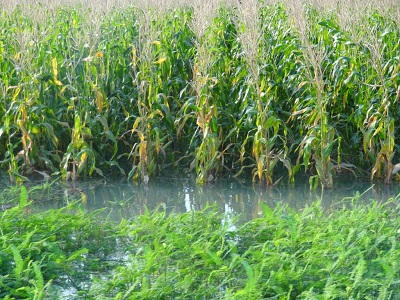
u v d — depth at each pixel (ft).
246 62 32.89
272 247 18.48
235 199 27.89
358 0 35.24
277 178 31.42
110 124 34.30
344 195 28.09
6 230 20.06
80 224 21.36
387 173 29.68
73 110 34.06
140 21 35.68
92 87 31.78
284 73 33.35
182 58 36.94
